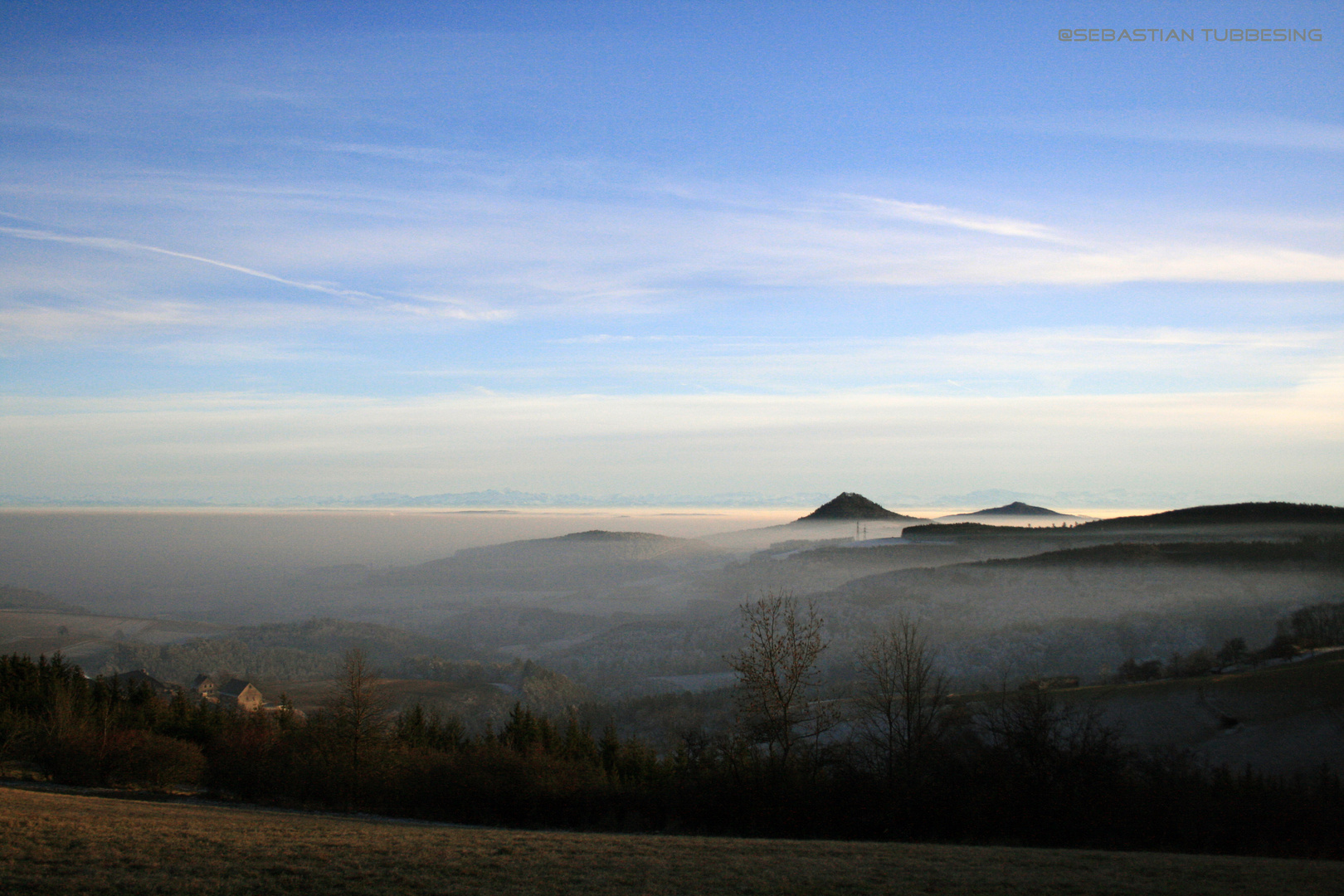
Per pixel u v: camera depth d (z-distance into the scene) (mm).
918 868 19219
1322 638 101688
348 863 18422
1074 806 32000
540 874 17734
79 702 62625
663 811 36188
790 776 35531
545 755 47469
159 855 18641
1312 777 43125
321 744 43688
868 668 45938
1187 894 16734
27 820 22203
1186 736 59531
